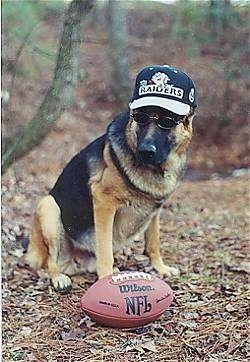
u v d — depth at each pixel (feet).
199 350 12.98
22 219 23.88
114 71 46.70
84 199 16.52
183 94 14.47
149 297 13.85
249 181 35.35
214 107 45.09
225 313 14.79
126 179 15.40
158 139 14.47
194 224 25.09
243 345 13.14
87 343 13.39
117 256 19.27
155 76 14.37
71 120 44.68
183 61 48.60
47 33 42.37
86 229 16.83
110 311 13.70
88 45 52.13
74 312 14.98
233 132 44.88
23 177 31.63
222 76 45.75
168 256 19.92
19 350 13.05
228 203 29.71
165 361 12.58
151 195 15.72
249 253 20.25
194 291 16.21
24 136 20.66
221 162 41.75
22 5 30.45
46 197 17.48
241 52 44.98
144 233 17.62
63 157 37.42
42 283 16.92
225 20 38.24
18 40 31.04
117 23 46.26
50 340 13.57
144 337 13.61
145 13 55.01
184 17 37.88
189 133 15.38
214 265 18.71
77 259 17.78
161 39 52.08
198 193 31.96
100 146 16.20
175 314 14.74
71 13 19.25
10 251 19.54
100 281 14.11
